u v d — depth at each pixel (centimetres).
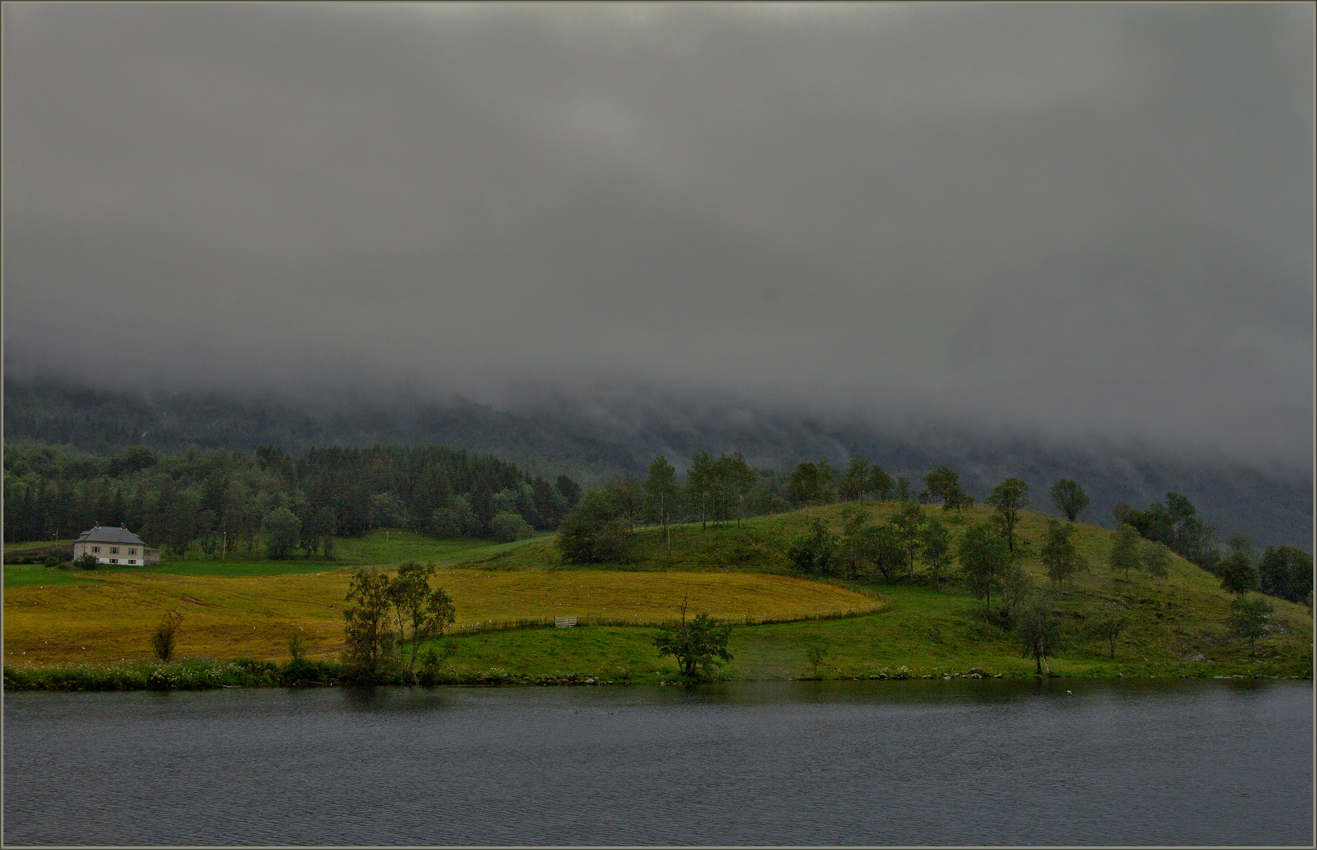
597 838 4269
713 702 8344
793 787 5300
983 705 8600
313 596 13288
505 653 9688
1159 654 12488
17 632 9244
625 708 7850
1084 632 13162
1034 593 11944
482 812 4631
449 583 14950
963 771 5791
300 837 4159
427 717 7081
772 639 11731
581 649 10131
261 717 6825
